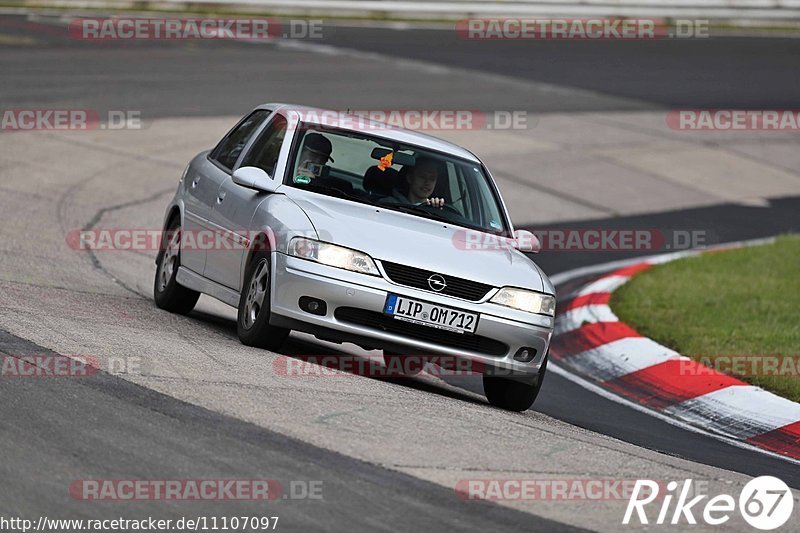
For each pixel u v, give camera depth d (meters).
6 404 21.02
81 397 21.98
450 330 27.78
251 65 90.31
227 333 32.16
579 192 71.94
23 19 98.12
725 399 34.41
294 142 31.42
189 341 28.73
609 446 25.50
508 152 77.50
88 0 105.38
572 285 52.62
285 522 17.45
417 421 24.05
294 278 27.52
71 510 17.06
